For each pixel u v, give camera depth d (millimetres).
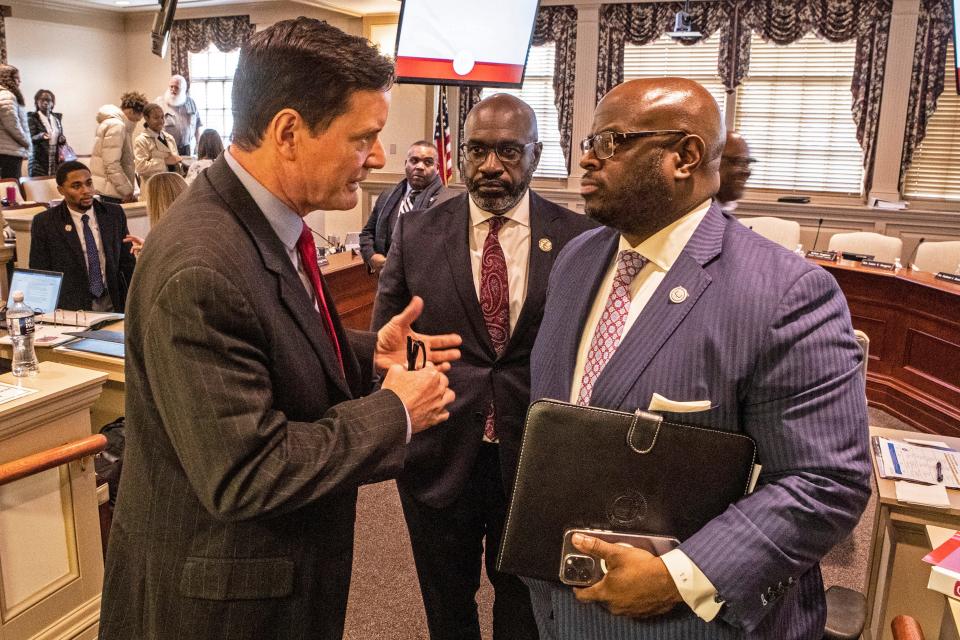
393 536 2867
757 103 7184
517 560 1074
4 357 2695
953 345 4047
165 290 914
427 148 4348
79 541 2041
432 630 1871
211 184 1043
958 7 4816
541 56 7770
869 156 6832
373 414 1022
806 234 6926
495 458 1743
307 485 933
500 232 1742
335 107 985
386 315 1820
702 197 1116
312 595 1095
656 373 1059
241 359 928
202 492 929
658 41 7340
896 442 2230
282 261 1040
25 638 1906
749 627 981
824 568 2736
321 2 7945
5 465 1767
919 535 1898
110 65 11039
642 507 1037
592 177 1114
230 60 10000
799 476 979
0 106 8023
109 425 2508
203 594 1014
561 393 1207
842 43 6824
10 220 5125
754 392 1016
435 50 3797
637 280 1161
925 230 6496
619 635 1095
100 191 6578
